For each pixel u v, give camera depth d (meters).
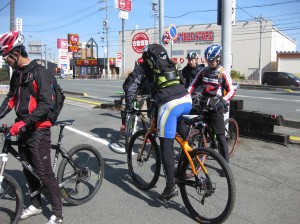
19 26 21.36
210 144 5.29
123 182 4.94
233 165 5.63
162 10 10.09
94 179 4.44
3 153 3.44
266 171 5.35
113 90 23.14
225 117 6.61
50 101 3.38
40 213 3.95
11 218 3.53
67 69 72.88
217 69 4.97
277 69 49.16
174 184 4.00
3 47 3.32
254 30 51.91
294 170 5.40
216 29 55.06
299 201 4.29
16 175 5.08
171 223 3.76
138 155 4.72
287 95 19.72
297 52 47.66
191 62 6.79
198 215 3.82
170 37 10.46
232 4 6.75
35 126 3.47
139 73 4.41
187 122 4.02
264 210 4.03
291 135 8.14
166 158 3.95
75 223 3.75
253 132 7.22
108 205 4.20
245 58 53.00
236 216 3.88
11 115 10.47
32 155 3.53
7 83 24.83
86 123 9.14
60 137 4.00
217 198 3.68
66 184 4.09
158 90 4.03
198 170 3.80
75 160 4.16
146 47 4.17
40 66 3.44
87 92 21.34
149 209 4.10
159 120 3.97
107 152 6.40
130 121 6.19
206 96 5.03
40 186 3.87
